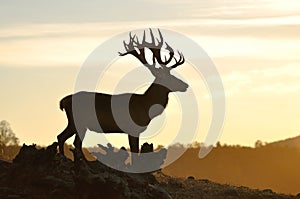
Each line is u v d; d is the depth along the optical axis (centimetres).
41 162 5959
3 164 6134
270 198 6506
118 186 5653
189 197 6256
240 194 6488
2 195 5722
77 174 5772
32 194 5750
